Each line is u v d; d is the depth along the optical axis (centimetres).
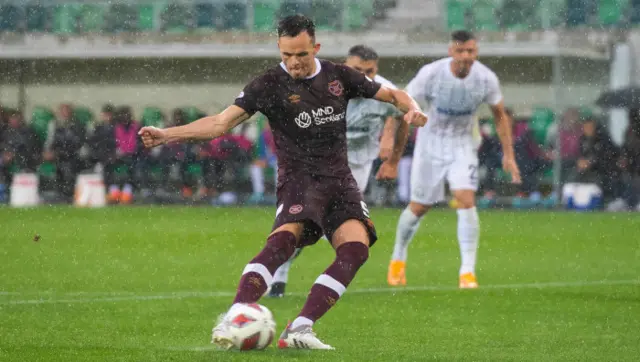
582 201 6022
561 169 6112
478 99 2888
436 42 6731
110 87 6831
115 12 6988
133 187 6250
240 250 3888
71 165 6238
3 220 5012
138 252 3778
